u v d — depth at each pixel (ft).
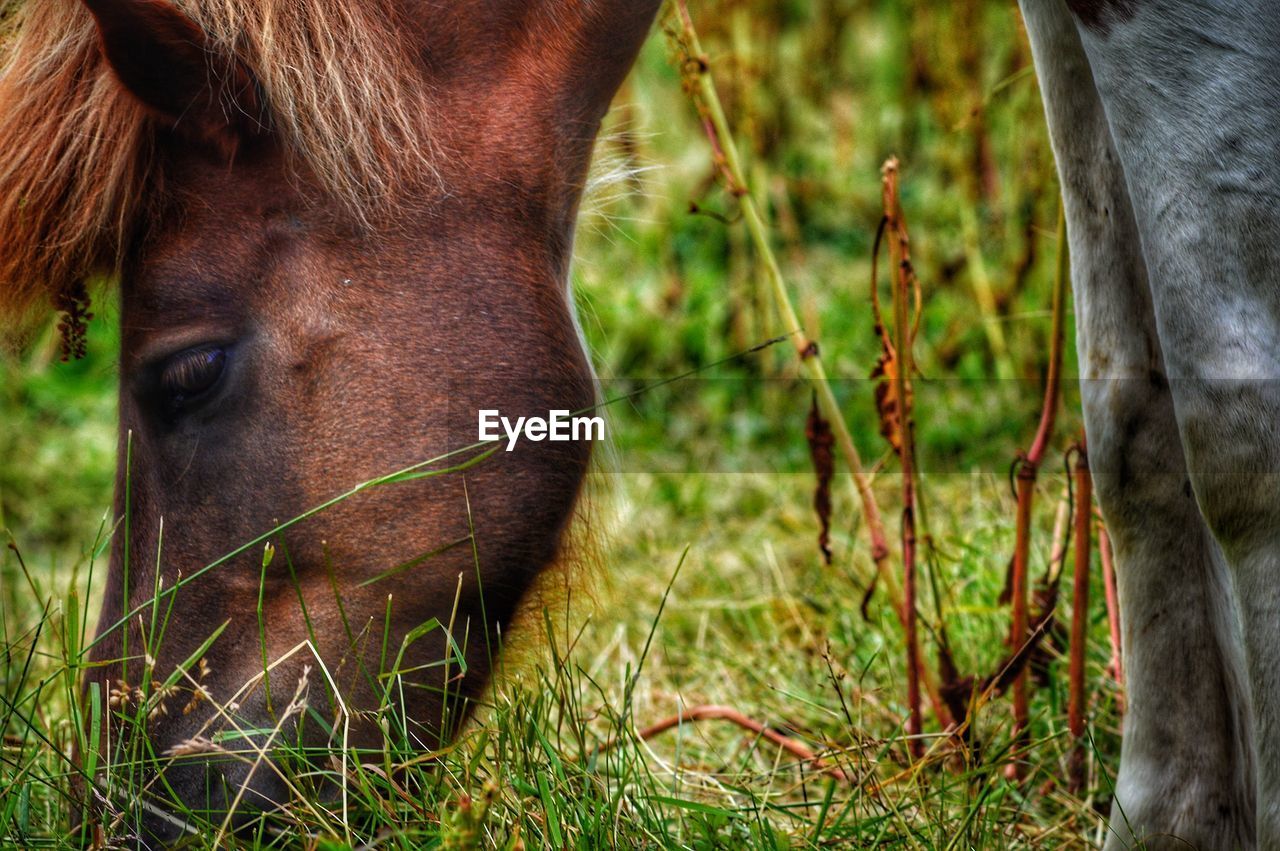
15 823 4.36
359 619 4.32
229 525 4.31
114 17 4.09
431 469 4.32
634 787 4.69
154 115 4.23
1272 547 3.87
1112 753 5.20
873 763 4.72
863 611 5.35
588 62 4.54
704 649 5.97
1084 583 5.00
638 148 5.45
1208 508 3.94
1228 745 4.32
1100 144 4.33
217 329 4.30
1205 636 4.34
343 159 4.27
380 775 4.28
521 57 4.47
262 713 4.28
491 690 4.54
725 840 4.46
